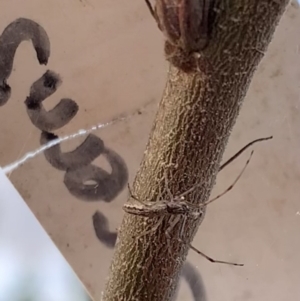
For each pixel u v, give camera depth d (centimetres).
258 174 10
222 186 10
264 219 11
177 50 5
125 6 10
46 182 10
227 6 5
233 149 10
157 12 5
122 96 10
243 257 11
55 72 10
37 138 10
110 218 10
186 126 5
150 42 10
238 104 5
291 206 11
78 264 10
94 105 10
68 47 10
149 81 10
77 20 10
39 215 10
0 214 12
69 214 10
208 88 5
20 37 10
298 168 11
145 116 10
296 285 11
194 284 10
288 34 10
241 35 5
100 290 10
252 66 5
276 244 11
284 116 10
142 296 6
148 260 6
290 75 10
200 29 5
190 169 5
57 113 10
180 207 6
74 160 10
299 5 10
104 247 10
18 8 10
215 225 10
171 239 6
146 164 6
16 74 10
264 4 5
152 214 6
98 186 10
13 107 10
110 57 10
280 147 11
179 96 5
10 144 10
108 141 10
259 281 11
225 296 11
